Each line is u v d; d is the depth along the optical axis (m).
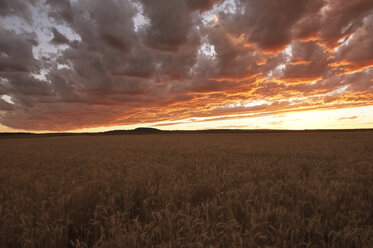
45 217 3.00
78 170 7.84
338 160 9.42
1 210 3.12
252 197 3.89
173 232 2.70
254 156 11.62
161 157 11.74
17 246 2.63
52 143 28.34
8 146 22.91
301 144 19.92
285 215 3.00
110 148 18.92
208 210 3.30
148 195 4.17
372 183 5.12
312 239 2.63
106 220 3.04
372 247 2.26
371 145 17.70
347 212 3.23
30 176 6.36
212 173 6.35
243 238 2.55
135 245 2.34
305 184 4.80
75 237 3.03
